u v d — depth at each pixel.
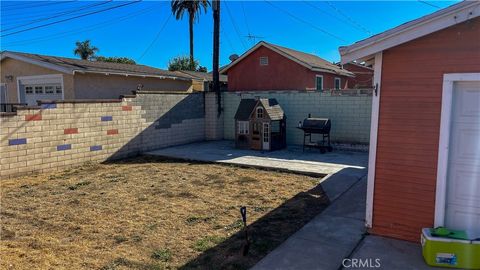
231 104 14.31
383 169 4.46
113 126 10.55
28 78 13.79
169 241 4.59
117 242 4.59
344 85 23.55
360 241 4.40
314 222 5.11
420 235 4.29
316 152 11.31
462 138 4.02
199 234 4.82
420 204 4.27
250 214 5.61
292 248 4.25
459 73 3.90
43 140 8.83
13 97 14.48
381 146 4.45
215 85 14.30
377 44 4.22
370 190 4.58
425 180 4.21
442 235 3.78
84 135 9.77
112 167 9.55
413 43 4.12
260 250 4.25
